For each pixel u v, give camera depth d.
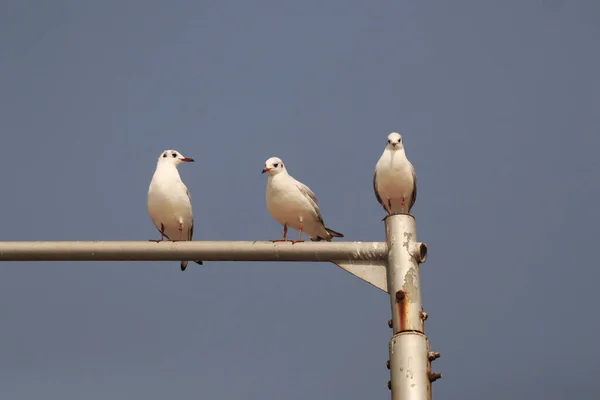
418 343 11.12
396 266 11.89
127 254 12.47
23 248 12.48
